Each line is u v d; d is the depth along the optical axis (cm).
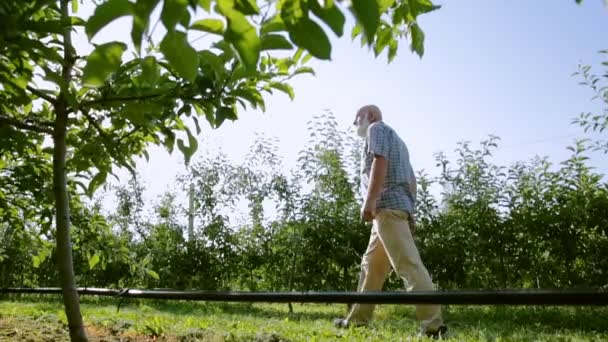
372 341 325
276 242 877
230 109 176
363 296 139
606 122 568
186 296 232
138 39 85
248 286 934
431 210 760
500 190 716
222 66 120
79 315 200
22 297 959
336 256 778
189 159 192
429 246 725
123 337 319
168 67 169
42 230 298
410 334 367
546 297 99
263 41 94
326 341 319
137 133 233
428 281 370
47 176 279
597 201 636
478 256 714
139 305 741
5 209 300
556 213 664
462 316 568
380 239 389
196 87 170
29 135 264
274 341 314
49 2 115
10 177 276
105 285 978
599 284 638
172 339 316
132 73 176
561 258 661
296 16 82
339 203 819
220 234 923
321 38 82
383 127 391
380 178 379
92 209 355
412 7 138
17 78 153
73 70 199
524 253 689
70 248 203
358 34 159
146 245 975
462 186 752
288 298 165
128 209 1051
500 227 691
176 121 219
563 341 372
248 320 479
